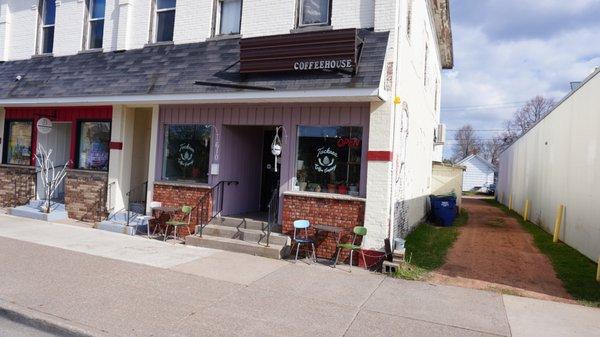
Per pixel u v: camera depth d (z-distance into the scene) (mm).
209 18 10750
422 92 13453
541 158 16750
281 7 9883
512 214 22047
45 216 11461
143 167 12141
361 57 8359
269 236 8844
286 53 8680
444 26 17312
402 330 5332
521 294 7105
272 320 5453
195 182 10367
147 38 11586
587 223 10297
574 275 8367
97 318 5262
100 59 11891
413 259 9109
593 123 10336
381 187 8305
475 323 5664
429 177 17672
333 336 5062
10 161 13562
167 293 6238
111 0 12195
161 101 9898
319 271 7797
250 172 11117
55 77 12039
